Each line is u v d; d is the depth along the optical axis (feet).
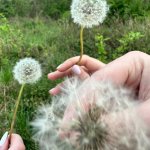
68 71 0.85
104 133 0.53
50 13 5.17
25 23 4.66
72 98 0.59
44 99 2.12
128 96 0.65
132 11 4.21
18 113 1.83
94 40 3.25
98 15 0.75
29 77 0.81
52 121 0.63
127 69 0.69
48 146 0.58
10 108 2.00
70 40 3.34
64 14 4.54
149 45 3.09
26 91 2.13
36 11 5.25
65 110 0.60
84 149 0.53
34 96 2.11
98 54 3.06
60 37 3.50
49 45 3.51
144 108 0.55
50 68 2.63
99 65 0.86
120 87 0.65
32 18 5.02
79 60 0.83
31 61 0.83
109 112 0.55
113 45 3.25
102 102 0.56
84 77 0.81
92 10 0.74
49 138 0.60
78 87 0.65
